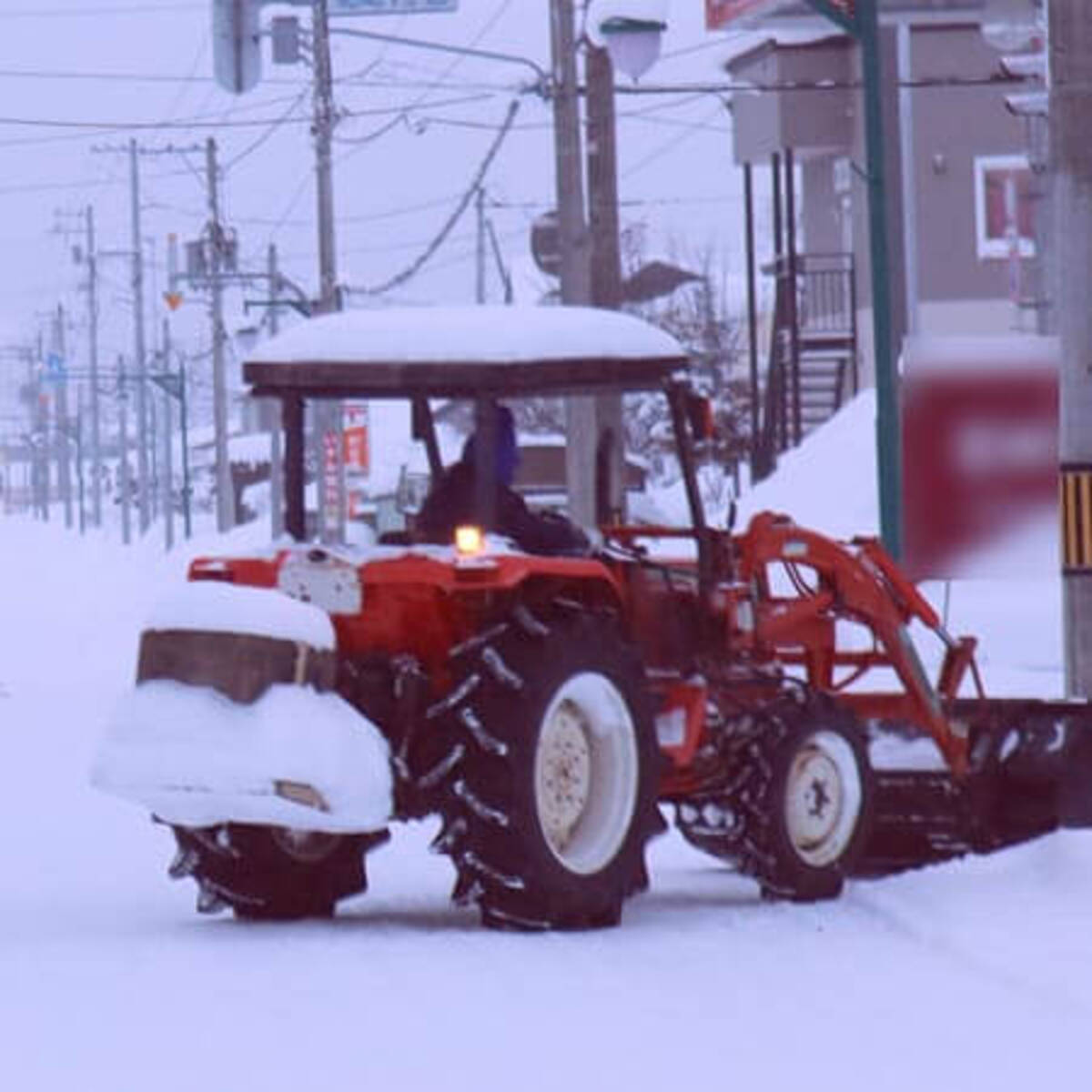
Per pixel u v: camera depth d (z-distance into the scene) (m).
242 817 36.81
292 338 39.09
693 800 41.28
